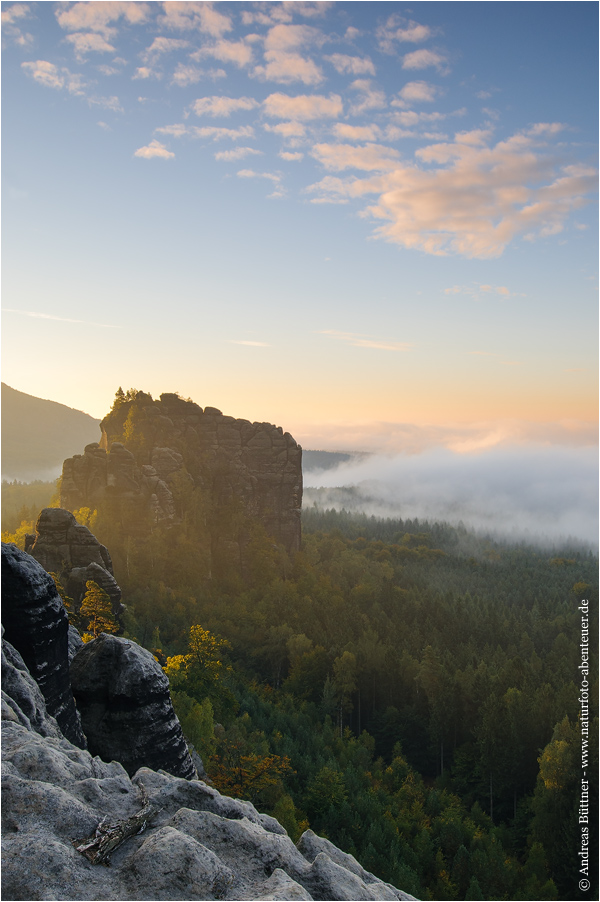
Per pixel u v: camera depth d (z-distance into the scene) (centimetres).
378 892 1200
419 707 10250
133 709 2442
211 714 5122
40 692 2028
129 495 13600
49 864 1006
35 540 8300
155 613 11469
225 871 1070
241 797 4419
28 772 1314
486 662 12606
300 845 1369
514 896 5397
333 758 7262
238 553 15775
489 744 8244
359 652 11356
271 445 17750
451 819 6456
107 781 1392
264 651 11681
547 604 18725
